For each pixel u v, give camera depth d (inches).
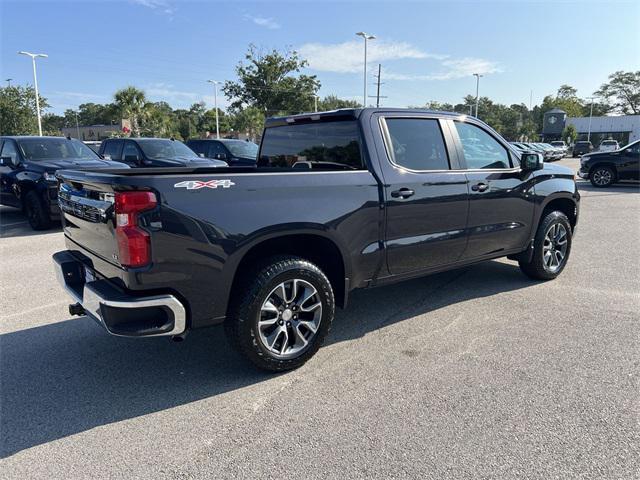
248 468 99.7
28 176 366.6
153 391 131.7
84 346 160.9
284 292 136.0
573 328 168.2
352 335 166.7
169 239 116.7
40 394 130.3
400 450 104.1
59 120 4793.3
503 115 3907.5
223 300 126.9
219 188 123.3
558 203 227.1
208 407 123.3
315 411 120.1
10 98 1788.9
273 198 131.4
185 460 102.6
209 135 2416.3
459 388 129.1
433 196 166.6
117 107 1895.9
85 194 134.0
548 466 98.2
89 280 141.3
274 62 2137.1
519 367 140.3
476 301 198.4
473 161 183.9
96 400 127.3
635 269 242.8
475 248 186.5
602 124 3002.0
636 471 96.5
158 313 118.9
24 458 104.0
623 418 114.3
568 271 240.1
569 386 129.0
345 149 161.5
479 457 101.3
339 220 143.3
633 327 168.6
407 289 216.5
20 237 349.7
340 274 151.9
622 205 477.1
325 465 100.0
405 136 164.2
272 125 195.6
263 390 131.1
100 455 104.7
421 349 154.3
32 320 184.1
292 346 141.3
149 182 114.4
